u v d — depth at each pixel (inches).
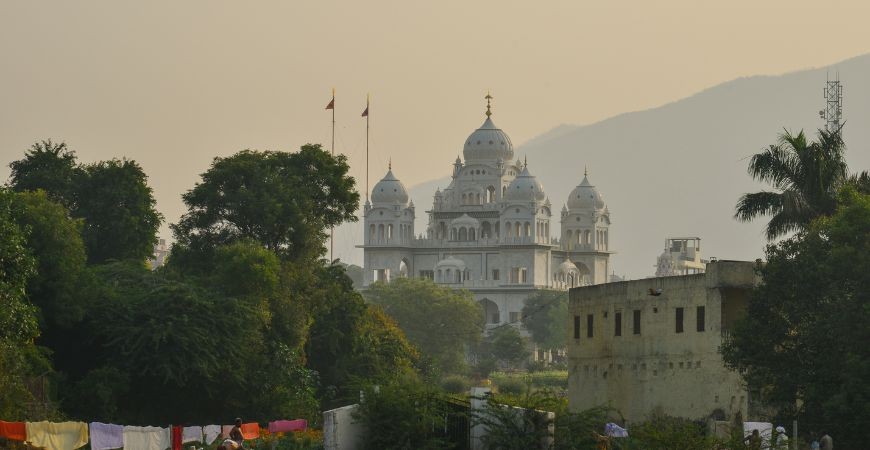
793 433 4074.8
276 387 5757.9
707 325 4808.1
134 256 7052.2
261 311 5851.4
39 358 4872.0
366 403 3811.5
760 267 4596.5
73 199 7062.0
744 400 4643.2
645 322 5118.1
